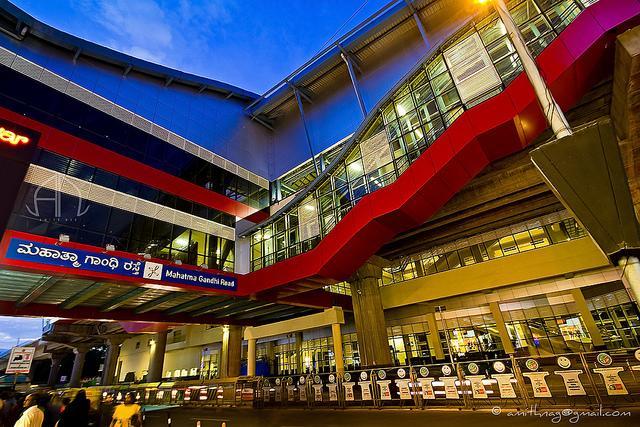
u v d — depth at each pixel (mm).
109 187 17750
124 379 41500
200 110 27156
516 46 5520
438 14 24828
